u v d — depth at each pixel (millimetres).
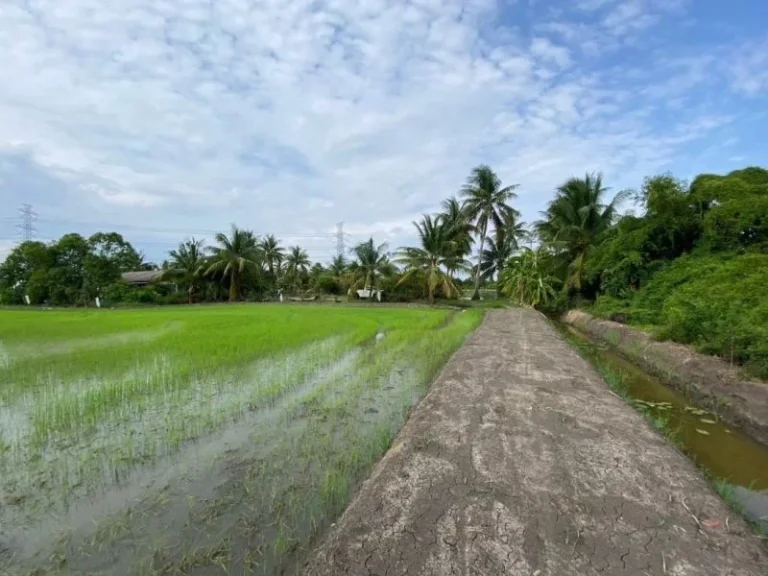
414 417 4656
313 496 3164
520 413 4734
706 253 14000
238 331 11922
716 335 7535
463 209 31781
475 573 2127
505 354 8516
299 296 40438
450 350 9367
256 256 37406
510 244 34875
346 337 10859
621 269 17141
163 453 3926
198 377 6547
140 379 6383
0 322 15820
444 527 2537
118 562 2453
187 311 22406
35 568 2408
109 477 3471
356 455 3861
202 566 2408
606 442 3904
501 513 2676
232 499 3123
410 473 3262
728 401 5707
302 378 6672
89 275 34375
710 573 2162
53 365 7316
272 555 2506
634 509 2754
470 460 3488
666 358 8258
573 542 2381
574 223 23984
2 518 2906
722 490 3424
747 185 13758
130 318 17188
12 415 4992
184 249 37031
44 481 3408
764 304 7629
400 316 18031
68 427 4551
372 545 2381
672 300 11312
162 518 2887
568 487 3031
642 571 2156
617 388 6496
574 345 11281
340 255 46938
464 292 42062
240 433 4434
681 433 5035
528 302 27656
